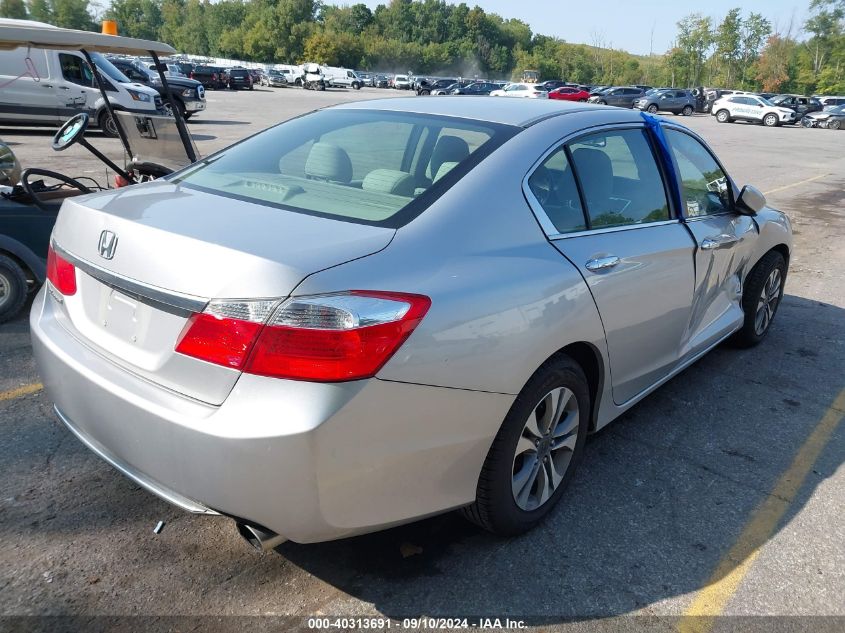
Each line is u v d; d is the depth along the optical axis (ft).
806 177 53.01
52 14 335.47
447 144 9.05
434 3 461.37
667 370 11.88
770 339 17.26
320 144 9.71
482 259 7.74
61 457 10.37
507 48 469.57
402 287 6.82
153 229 7.16
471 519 8.67
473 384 7.30
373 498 6.88
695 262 11.51
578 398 9.26
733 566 8.85
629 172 10.66
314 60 347.36
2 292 15.10
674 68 333.83
